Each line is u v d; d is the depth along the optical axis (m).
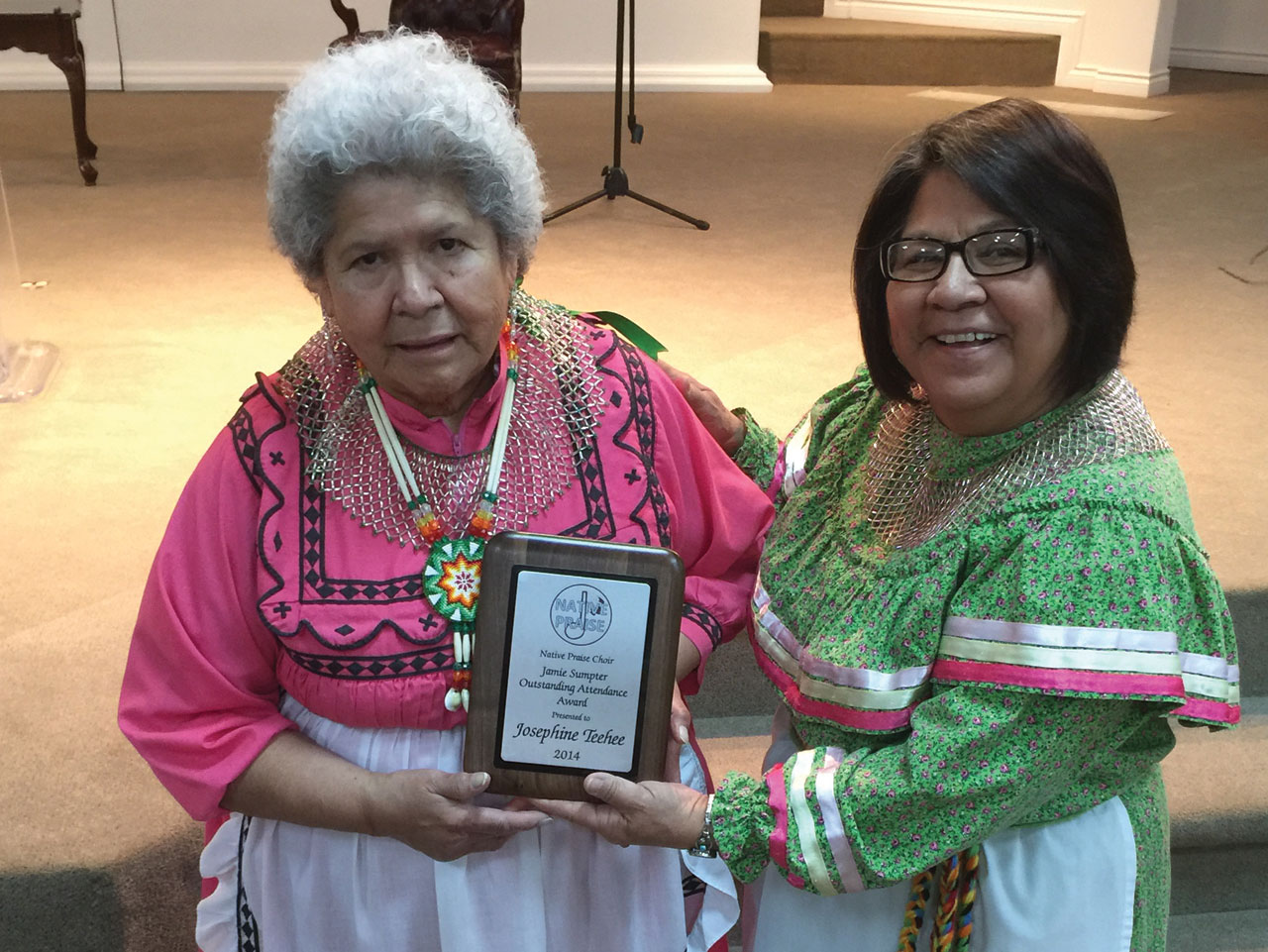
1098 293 1.22
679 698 1.48
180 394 3.40
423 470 1.35
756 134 6.70
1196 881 2.31
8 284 3.67
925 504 1.38
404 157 1.17
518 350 1.40
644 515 1.40
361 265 1.23
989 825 1.24
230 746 1.33
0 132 6.34
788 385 3.41
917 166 1.25
